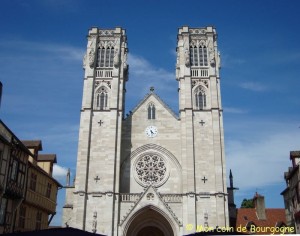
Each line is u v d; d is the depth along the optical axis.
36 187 53.69
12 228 44.56
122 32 68.81
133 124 63.22
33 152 55.88
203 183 57.53
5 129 42.06
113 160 58.16
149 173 60.25
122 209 56.25
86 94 63.03
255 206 71.50
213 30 68.31
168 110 63.91
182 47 67.31
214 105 62.00
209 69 64.88
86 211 55.94
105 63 66.19
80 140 60.06
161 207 54.84
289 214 63.44
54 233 21.64
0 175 40.16
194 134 60.56
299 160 57.88
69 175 68.38
